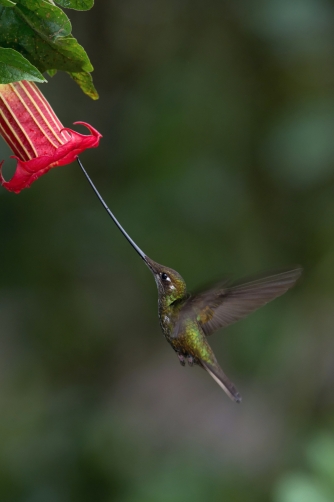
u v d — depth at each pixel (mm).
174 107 11203
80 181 11484
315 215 11391
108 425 11641
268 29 10094
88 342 12148
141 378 12461
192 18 11227
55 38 4711
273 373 11430
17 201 11102
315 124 10047
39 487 10828
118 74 11445
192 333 6703
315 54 10422
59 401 11859
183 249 11164
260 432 11414
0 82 4312
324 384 11164
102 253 11336
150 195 11258
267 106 11062
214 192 11273
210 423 11977
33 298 11680
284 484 7461
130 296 12148
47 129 5098
